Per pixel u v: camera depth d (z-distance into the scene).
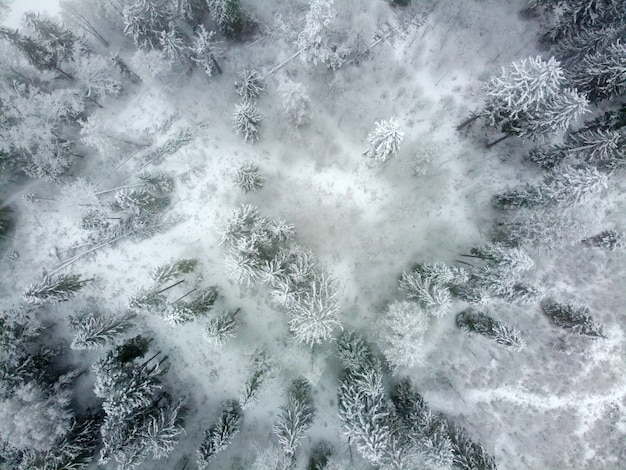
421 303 29.44
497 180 34.09
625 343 33.38
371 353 30.66
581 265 33.62
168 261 33.78
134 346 30.69
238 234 28.80
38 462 26.64
